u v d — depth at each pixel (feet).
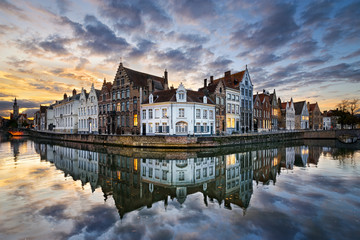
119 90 140.67
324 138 173.37
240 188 40.04
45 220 26.35
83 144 131.03
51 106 256.52
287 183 42.63
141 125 124.16
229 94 143.43
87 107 172.14
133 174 52.65
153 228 24.14
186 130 112.16
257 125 169.17
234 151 91.71
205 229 23.81
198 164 64.13
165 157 76.38
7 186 41.52
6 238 22.06
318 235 22.17
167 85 145.38
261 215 27.25
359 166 60.03
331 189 38.01
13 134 249.75
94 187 41.65
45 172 54.85
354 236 21.83
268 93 190.49
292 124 220.02
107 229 23.95
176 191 39.17
